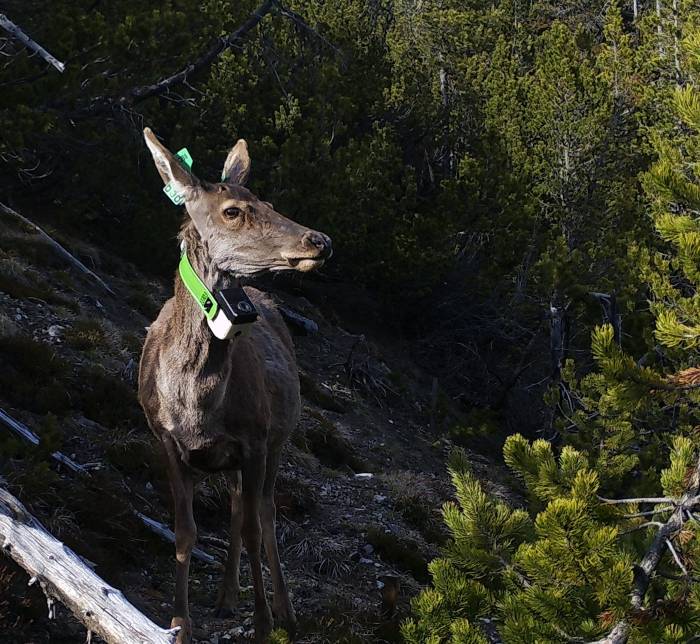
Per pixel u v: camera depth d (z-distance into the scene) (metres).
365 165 22.95
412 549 10.22
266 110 21.89
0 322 9.90
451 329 26.89
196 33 16.81
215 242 5.27
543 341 25.31
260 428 5.84
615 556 5.22
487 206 25.62
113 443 8.48
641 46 29.64
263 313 7.20
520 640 5.30
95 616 4.69
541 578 5.20
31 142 15.16
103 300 14.91
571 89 26.28
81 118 14.34
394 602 7.77
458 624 5.40
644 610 5.05
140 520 7.51
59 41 12.42
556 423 15.34
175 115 19.75
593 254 22.81
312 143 21.62
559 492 5.68
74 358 10.41
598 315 22.14
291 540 9.08
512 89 29.50
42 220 17.27
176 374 5.49
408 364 24.30
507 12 41.44
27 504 6.77
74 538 6.75
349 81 25.89
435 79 33.47
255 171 21.12
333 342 21.94
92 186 17.97
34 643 5.52
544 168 26.52
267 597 7.38
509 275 25.11
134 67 14.36
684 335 6.17
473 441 21.84
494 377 26.17
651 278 14.19
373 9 32.25
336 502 10.90
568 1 44.16
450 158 29.50
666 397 6.02
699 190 6.85
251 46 21.56
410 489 12.11
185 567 5.64
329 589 8.12
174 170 5.33
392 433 18.52
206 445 5.64
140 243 18.86
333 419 17.05
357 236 23.53
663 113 25.50
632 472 14.45
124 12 14.59
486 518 5.91
